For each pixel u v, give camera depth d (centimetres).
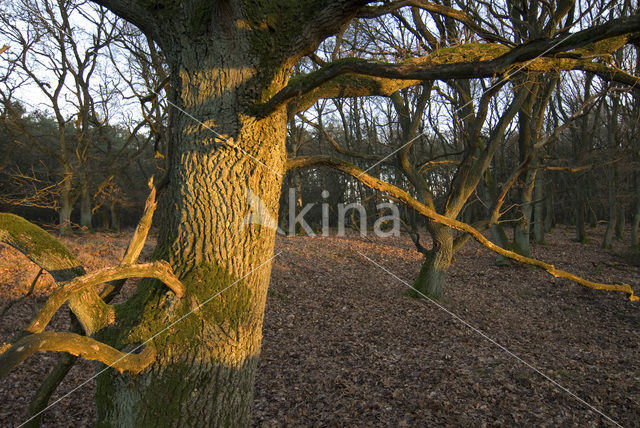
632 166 1889
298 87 229
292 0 243
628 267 1505
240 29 241
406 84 387
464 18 380
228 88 249
